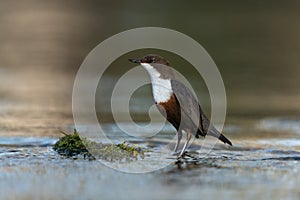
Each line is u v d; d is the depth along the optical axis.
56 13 28.47
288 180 7.92
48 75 18.94
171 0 30.97
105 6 29.80
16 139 10.80
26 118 13.23
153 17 26.89
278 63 20.81
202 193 7.23
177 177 8.08
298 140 11.26
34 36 24.39
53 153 9.52
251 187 7.55
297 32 25.38
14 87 17.33
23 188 7.44
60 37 24.08
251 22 26.94
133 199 6.96
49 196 7.07
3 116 13.46
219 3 30.70
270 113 14.43
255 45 23.23
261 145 10.67
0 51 22.00
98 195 7.12
